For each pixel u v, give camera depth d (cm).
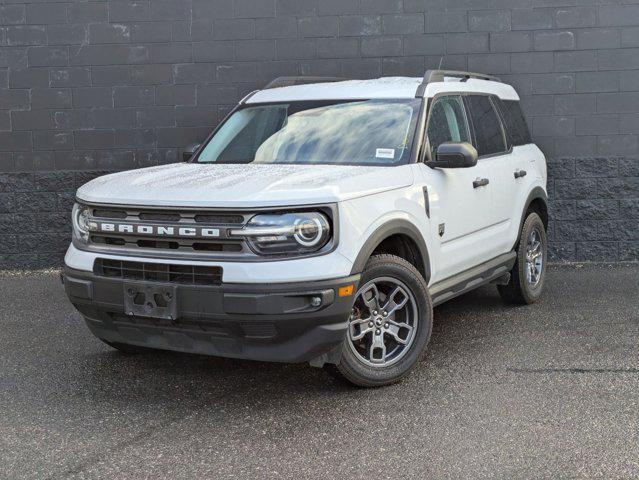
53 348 615
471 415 461
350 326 486
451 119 617
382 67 922
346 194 471
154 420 464
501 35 910
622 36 900
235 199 452
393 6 913
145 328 482
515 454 406
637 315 681
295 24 920
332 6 916
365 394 500
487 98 694
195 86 930
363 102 602
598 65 905
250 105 645
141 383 530
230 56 927
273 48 923
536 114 917
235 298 445
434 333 643
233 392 509
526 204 700
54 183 935
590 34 902
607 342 602
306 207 454
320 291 448
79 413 476
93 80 930
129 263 479
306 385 519
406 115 577
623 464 392
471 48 914
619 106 908
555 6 902
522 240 700
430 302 524
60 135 935
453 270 584
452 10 910
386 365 507
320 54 923
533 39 909
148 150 939
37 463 405
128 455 414
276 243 449
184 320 462
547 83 912
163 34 925
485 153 657
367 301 496
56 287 844
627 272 868
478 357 573
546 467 391
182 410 479
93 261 492
